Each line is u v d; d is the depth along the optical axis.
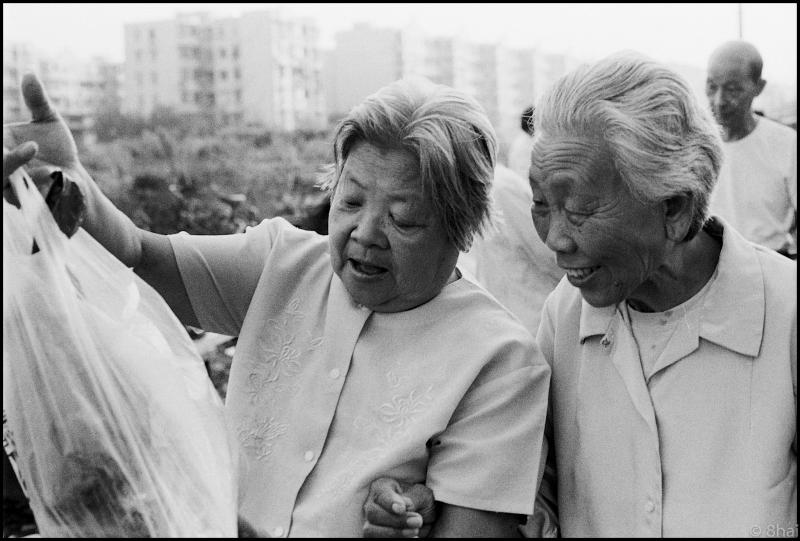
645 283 1.54
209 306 1.84
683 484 1.51
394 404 1.60
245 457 1.65
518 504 1.54
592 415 1.62
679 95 1.41
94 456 1.46
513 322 1.66
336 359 1.66
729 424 1.50
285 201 6.69
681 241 1.49
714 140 1.45
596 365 1.62
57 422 1.46
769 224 4.32
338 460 1.60
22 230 1.49
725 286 1.52
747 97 4.27
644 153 1.37
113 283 1.59
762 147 4.29
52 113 1.63
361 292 1.60
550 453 1.72
